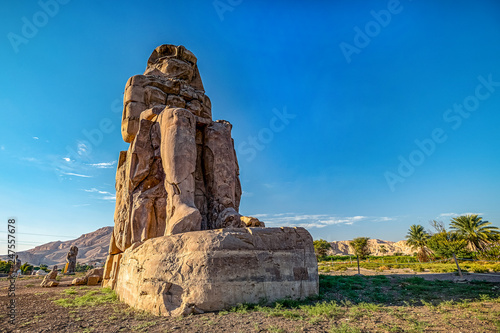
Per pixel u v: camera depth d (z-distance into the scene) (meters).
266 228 7.27
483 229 28.91
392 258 35.50
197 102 14.37
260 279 6.53
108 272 12.46
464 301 6.45
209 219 10.34
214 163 10.97
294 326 4.89
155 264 6.87
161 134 9.82
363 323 5.05
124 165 11.91
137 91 12.66
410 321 5.10
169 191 8.76
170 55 15.70
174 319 5.63
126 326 5.43
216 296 6.10
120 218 10.65
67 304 8.02
